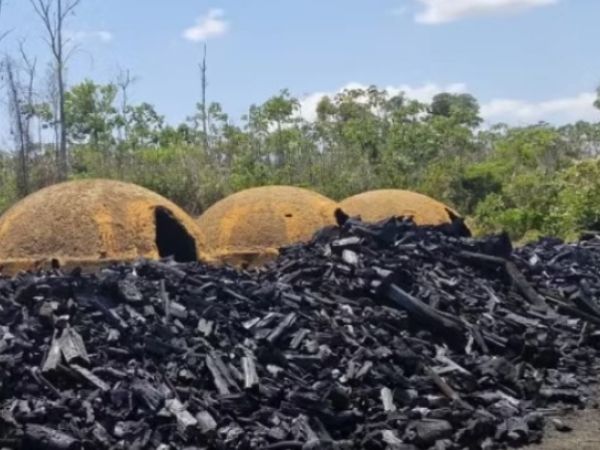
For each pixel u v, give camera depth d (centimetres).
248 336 721
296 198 1323
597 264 1148
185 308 735
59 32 2867
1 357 631
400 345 755
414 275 877
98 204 1135
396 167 2620
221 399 636
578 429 702
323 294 822
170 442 596
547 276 1028
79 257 1084
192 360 666
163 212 1170
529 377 791
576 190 1933
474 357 790
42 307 688
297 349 719
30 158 2472
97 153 2527
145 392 621
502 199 2283
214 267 870
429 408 690
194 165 2384
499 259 970
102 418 605
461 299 878
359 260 868
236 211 1305
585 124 3225
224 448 598
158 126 2952
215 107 2845
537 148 2952
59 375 630
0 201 2220
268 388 657
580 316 940
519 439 668
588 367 855
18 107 2531
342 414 654
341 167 2547
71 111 2747
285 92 2795
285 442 607
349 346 735
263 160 2619
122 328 687
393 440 635
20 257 1102
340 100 3256
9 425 576
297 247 937
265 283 817
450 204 2523
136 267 800
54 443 570
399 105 3244
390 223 962
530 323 878
